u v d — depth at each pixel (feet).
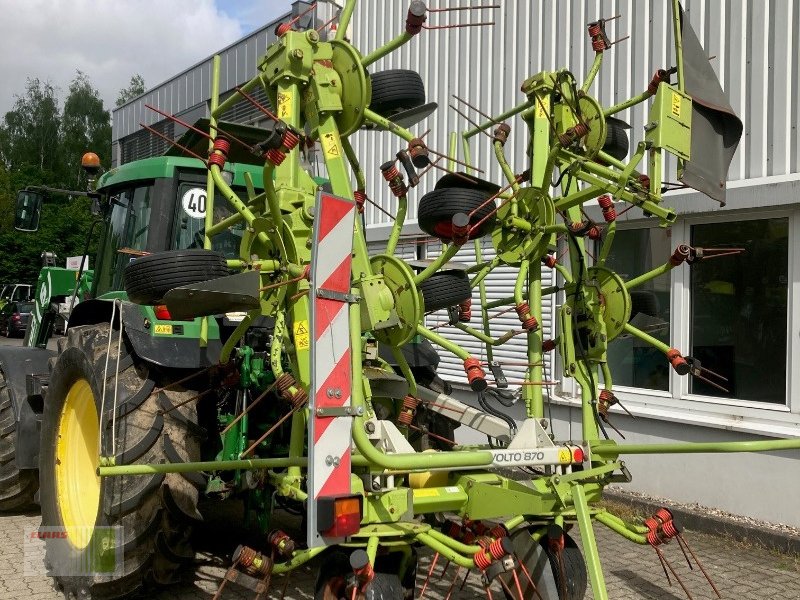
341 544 9.13
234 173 15.31
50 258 21.98
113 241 16.30
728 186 18.22
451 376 26.84
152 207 14.65
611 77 21.31
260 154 10.34
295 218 11.31
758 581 14.60
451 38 26.86
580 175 12.75
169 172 14.66
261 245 11.83
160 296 10.87
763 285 17.99
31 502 18.15
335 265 9.13
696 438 18.90
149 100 49.85
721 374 18.84
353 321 9.99
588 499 11.41
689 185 12.03
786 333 17.44
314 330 8.87
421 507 10.71
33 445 16.57
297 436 11.45
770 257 17.87
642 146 11.77
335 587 9.64
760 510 17.56
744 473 17.90
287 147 10.25
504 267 24.85
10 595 13.07
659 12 20.12
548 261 14.14
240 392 13.15
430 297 11.89
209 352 12.92
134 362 12.74
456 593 13.34
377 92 12.92
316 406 8.79
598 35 14.47
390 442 10.57
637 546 16.79
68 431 14.26
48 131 158.51
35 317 21.18
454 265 14.03
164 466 10.81
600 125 13.14
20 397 16.88
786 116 17.48
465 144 15.55
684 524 18.20
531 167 13.19
